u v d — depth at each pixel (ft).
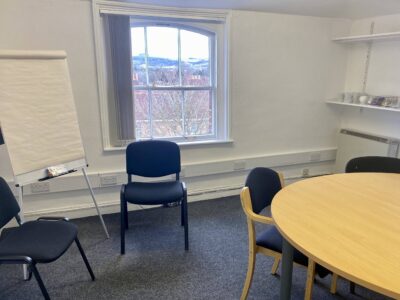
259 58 11.46
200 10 10.29
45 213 9.94
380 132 11.85
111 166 10.40
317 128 13.08
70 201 10.16
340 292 6.88
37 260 5.65
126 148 9.36
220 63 11.23
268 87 11.85
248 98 11.65
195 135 11.66
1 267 7.73
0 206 6.35
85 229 9.61
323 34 12.18
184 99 11.26
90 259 8.07
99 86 9.66
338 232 4.67
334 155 13.57
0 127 7.01
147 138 11.13
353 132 12.62
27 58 7.36
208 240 8.98
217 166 11.63
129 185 8.86
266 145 12.38
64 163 8.16
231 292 6.88
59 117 7.99
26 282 7.20
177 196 8.20
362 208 5.47
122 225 8.23
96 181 10.21
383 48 11.42
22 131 7.30
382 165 8.11
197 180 11.62
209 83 11.49
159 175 9.36
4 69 6.98
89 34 9.30
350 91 12.89
